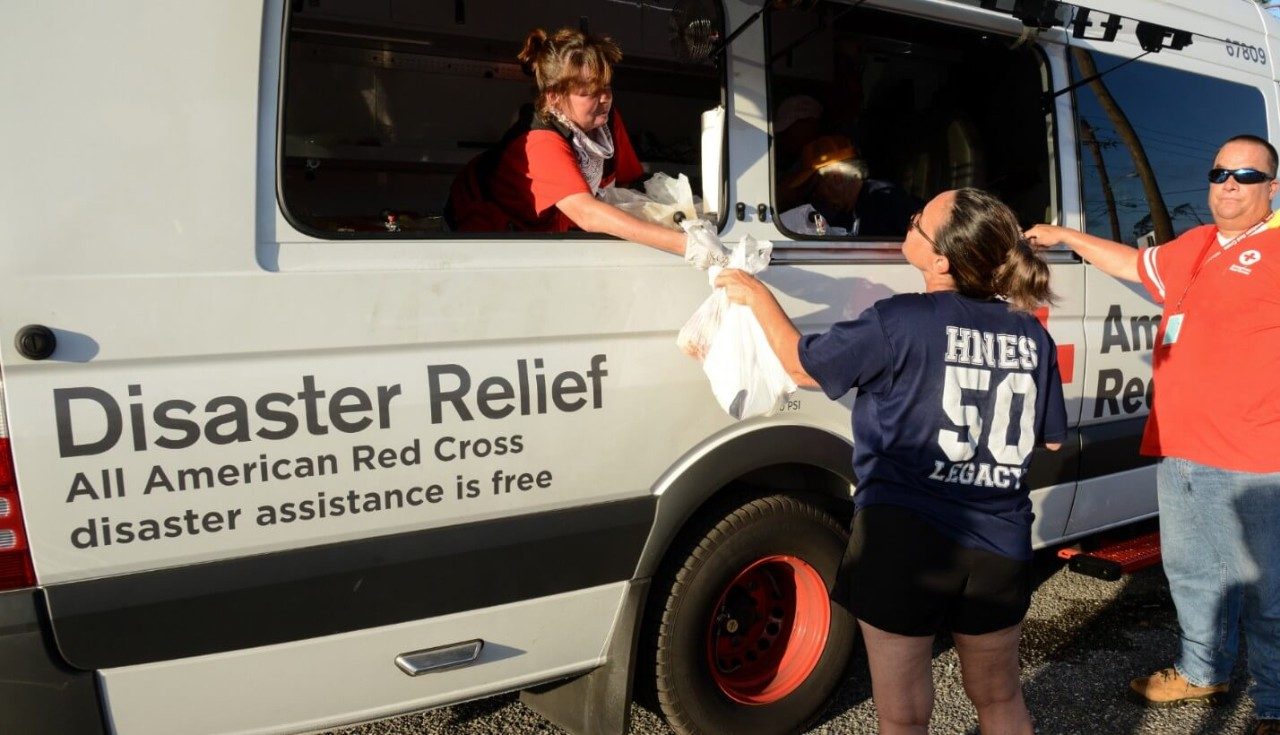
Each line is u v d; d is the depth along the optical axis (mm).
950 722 3199
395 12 3529
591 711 2674
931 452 2125
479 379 2305
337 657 2219
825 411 2887
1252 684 3340
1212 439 3062
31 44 1886
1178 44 3516
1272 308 2918
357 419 2174
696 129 4109
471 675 2400
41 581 1922
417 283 2240
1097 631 3973
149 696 2039
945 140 3795
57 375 1905
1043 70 3500
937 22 3193
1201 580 3221
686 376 2613
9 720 1924
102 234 1941
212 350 2035
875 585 2164
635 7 3809
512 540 2379
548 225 2678
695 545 2711
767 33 2826
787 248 2822
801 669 3016
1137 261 3203
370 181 3775
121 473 1963
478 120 3914
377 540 2225
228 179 2059
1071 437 3592
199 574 2047
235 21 2061
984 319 2172
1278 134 4480
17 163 1873
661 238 2451
